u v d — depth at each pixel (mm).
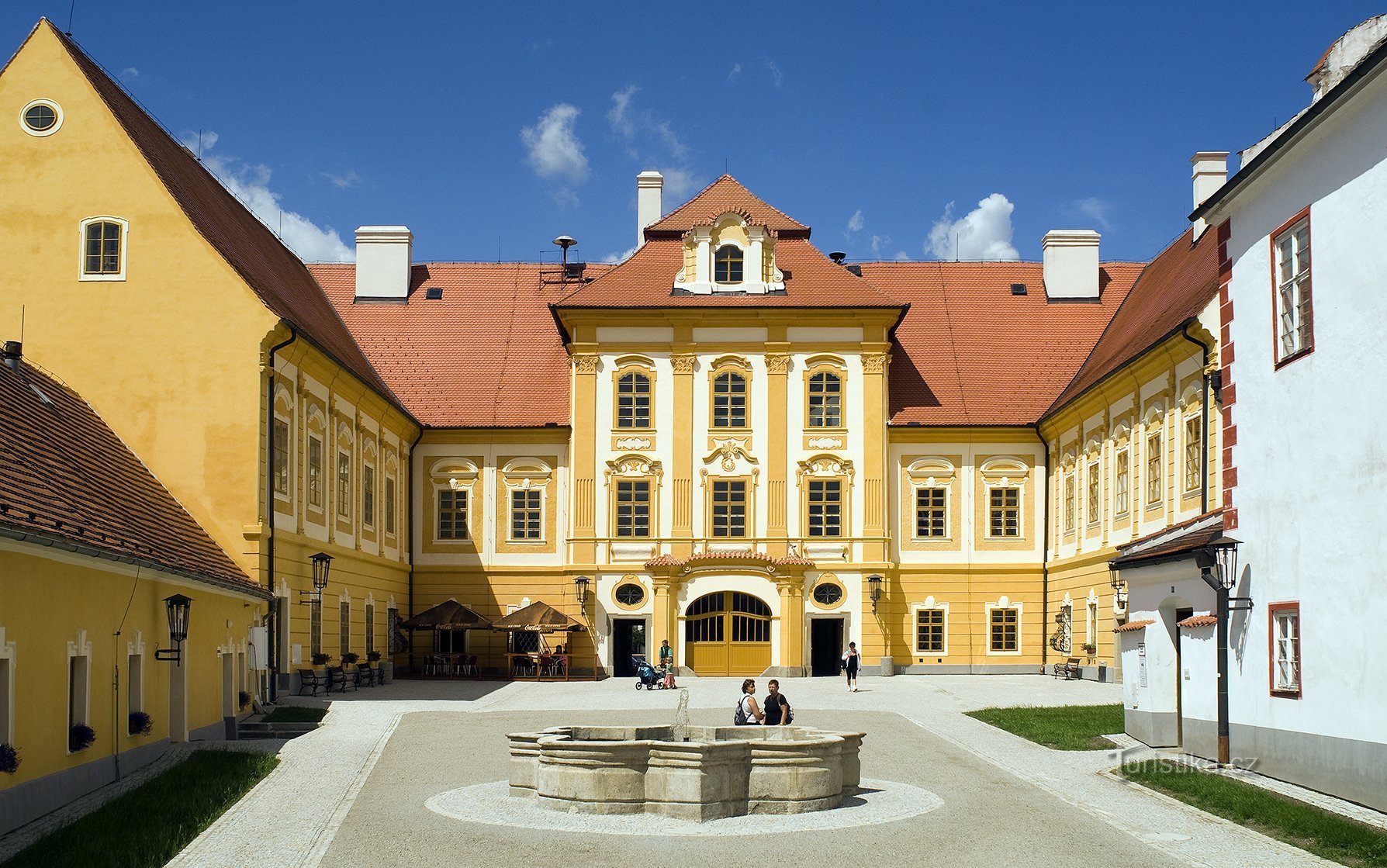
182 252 38312
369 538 50094
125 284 38219
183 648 29031
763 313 55594
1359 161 21219
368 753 28203
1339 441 21703
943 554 56719
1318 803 21078
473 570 56594
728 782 20750
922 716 36344
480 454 57188
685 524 55344
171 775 24641
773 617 54375
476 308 61812
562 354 59875
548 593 56406
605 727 24703
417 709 37312
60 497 24281
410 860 17625
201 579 29641
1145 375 43500
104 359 37938
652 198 63688
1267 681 23859
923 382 58344
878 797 22672
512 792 22609
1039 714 35969
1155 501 43000
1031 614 56500
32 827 20391
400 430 54844
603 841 18812
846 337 56000
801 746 21219
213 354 37875
